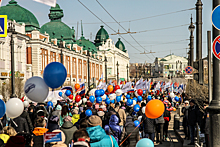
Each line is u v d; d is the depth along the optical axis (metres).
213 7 6.76
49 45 52.66
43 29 70.25
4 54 40.56
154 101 7.83
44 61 51.03
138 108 12.05
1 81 37.81
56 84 7.73
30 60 48.31
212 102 6.80
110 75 104.56
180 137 13.89
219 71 6.79
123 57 123.81
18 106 7.88
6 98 32.53
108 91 20.92
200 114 11.30
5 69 40.59
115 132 8.30
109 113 9.47
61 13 71.62
